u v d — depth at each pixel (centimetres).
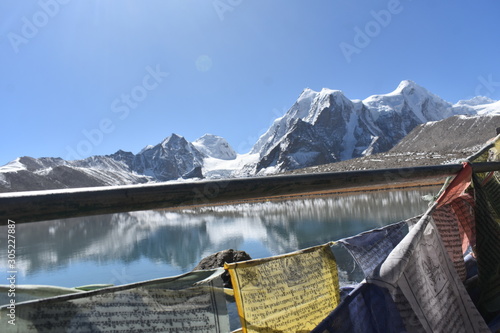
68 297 123
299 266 193
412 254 150
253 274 171
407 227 257
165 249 3011
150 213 8756
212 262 1157
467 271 298
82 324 123
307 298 189
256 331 163
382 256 224
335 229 3067
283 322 174
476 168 229
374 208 4219
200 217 6259
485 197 231
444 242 228
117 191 104
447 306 173
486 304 220
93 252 3138
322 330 125
